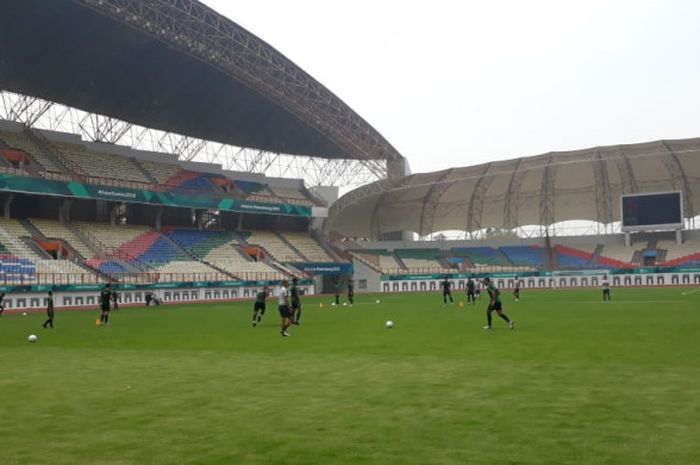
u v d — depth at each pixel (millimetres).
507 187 97062
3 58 59719
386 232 108875
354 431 9742
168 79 67250
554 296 58344
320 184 96875
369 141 84688
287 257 84812
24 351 21312
